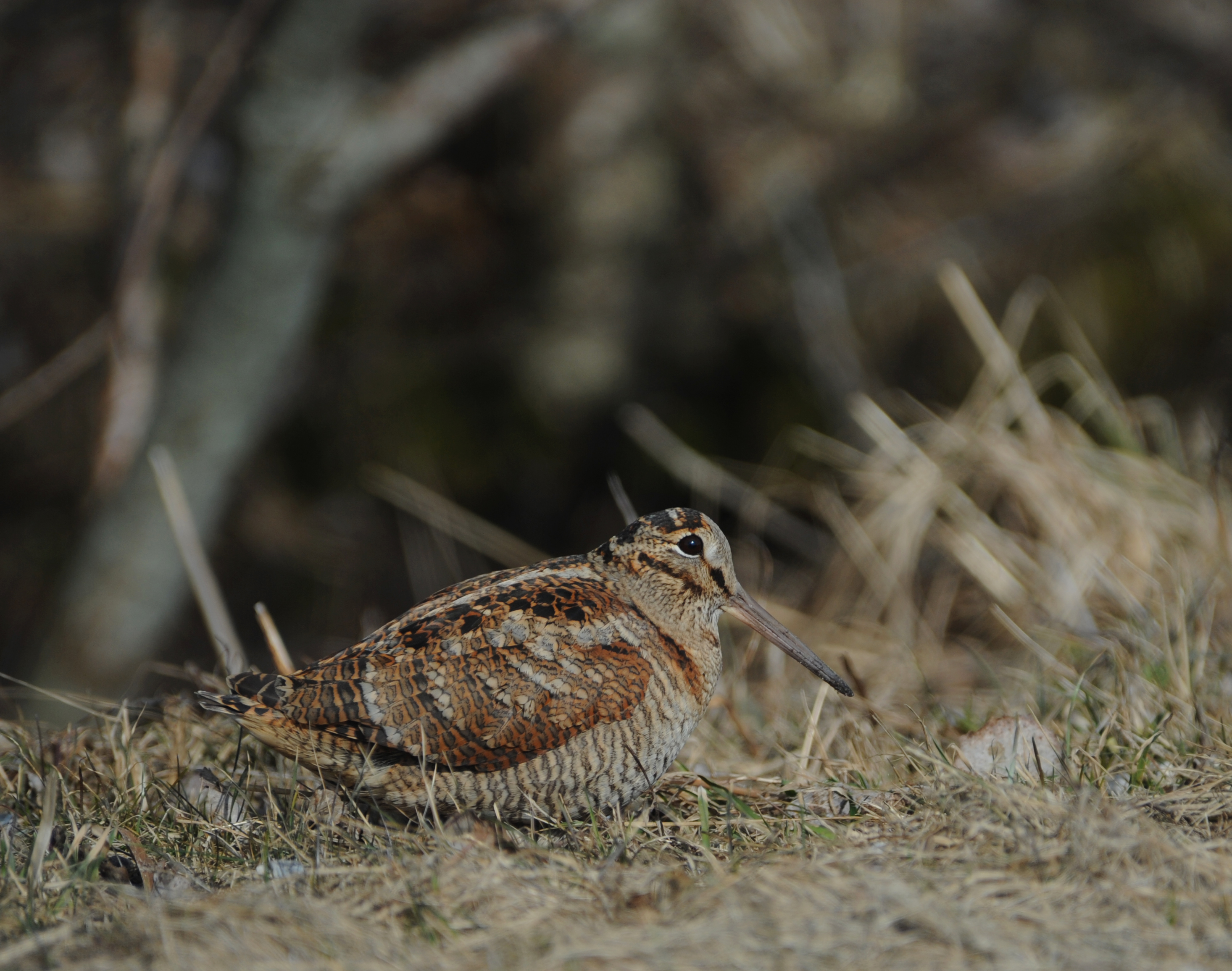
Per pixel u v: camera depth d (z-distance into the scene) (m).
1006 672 8.03
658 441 15.23
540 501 15.80
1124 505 9.41
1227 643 7.65
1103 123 15.08
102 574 12.45
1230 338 14.00
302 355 15.26
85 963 4.29
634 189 15.53
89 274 14.75
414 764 5.71
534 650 5.82
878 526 10.30
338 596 15.26
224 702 5.69
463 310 16.16
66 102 14.95
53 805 5.23
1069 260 14.39
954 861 4.89
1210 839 5.11
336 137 11.30
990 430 10.38
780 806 6.00
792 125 15.45
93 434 14.77
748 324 15.35
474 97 11.77
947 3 15.75
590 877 4.99
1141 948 4.23
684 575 6.41
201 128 10.88
